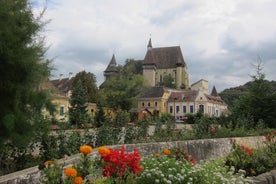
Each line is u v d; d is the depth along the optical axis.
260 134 20.89
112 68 122.94
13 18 9.38
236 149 9.50
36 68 9.63
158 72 127.38
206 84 120.50
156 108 90.62
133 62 128.50
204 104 90.00
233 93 118.44
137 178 5.41
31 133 8.57
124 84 87.88
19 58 9.23
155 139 12.94
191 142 12.32
